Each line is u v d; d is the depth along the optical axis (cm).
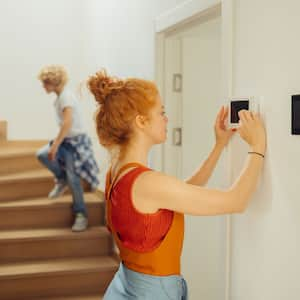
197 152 333
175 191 159
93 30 511
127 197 163
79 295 389
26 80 553
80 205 430
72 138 424
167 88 328
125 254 171
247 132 186
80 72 560
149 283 166
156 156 330
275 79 182
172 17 291
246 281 205
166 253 166
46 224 442
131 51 384
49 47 555
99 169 482
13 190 459
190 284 335
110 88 169
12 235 413
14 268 390
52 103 562
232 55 213
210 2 238
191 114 331
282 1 177
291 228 175
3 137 543
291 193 174
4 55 545
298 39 169
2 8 541
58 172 437
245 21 203
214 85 332
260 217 193
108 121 169
